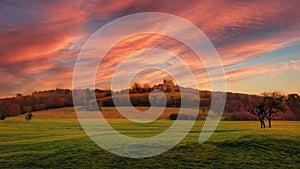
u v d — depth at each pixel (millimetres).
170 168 24328
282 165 25297
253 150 28578
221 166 25000
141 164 25109
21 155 27500
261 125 36062
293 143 29609
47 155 27359
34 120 40312
